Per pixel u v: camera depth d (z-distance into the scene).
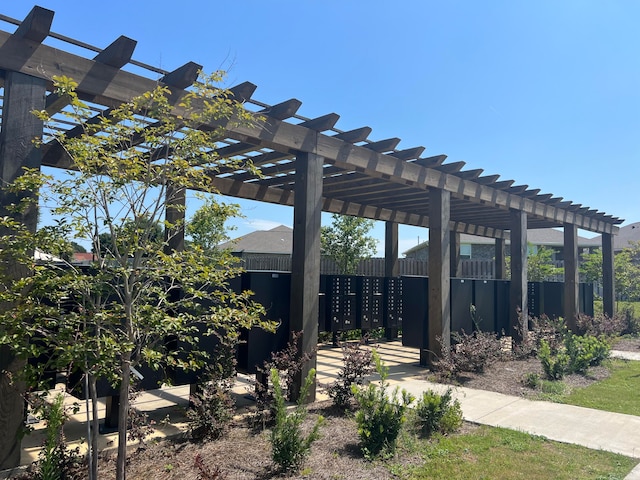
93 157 2.75
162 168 3.04
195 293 3.03
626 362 8.80
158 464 3.65
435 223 7.81
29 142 3.44
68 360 2.43
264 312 3.36
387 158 6.81
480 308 9.41
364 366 5.61
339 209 10.24
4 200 3.28
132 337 2.77
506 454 4.06
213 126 4.60
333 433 4.52
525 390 6.49
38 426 4.50
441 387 6.64
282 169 7.38
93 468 2.81
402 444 4.27
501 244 15.24
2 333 2.48
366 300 10.15
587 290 13.11
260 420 4.71
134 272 2.86
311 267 5.61
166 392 6.07
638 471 3.69
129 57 3.93
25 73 3.49
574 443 4.35
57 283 2.58
